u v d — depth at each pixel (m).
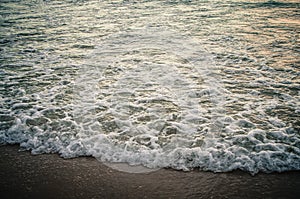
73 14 14.20
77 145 4.24
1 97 5.84
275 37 9.46
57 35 10.51
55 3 17.69
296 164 3.73
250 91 5.92
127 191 3.40
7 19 13.30
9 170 3.77
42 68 7.39
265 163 3.77
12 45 9.39
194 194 3.35
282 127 4.61
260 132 4.47
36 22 12.58
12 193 3.39
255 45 8.75
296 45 8.57
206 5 15.71
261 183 3.47
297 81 6.26
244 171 3.66
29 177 3.64
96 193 3.38
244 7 14.74
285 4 15.09
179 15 13.38
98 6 16.36
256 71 6.88
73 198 3.32
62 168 3.80
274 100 5.52
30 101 5.65
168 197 3.31
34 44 9.48
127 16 13.46
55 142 4.32
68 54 8.44
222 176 3.60
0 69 7.34
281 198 3.26
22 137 4.45
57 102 5.61
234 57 7.83
